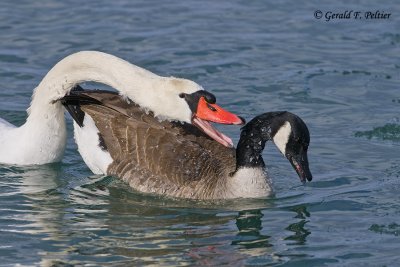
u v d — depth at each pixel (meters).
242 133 15.52
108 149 16.31
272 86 20.11
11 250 13.33
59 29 22.83
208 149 16.17
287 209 15.03
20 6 24.30
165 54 21.48
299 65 21.20
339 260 13.08
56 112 16.52
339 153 17.20
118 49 21.64
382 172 16.39
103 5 24.58
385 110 19.03
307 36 22.80
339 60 21.47
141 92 15.32
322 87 20.12
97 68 15.89
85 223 14.39
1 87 19.75
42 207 15.05
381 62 21.34
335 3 24.83
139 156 16.02
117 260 12.93
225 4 24.92
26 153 16.59
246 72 20.73
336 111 19.00
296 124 15.04
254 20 23.80
